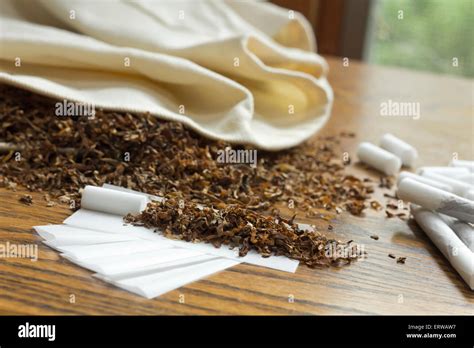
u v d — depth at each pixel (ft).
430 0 1.97
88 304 0.61
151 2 1.17
